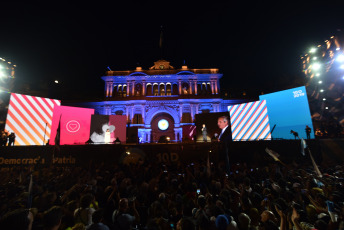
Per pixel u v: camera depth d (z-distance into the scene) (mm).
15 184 8805
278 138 24469
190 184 8047
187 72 44406
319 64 36375
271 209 5668
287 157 19156
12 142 24016
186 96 42844
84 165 18953
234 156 19203
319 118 35344
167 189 8375
